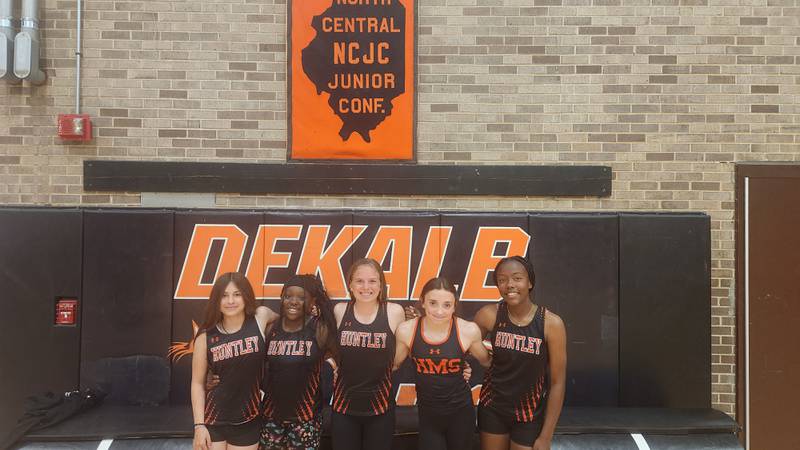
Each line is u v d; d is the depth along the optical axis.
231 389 3.77
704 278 5.07
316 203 5.21
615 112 5.18
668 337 5.05
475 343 3.81
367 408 3.82
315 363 3.82
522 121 5.18
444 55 5.19
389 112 5.20
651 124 5.18
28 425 4.25
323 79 5.20
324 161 5.21
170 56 5.20
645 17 5.15
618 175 5.19
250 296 3.85
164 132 5.20
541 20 5.17
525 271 3.79
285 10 5.21
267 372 3.87
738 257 5.20
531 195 5.20
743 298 5.20
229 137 5.21
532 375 3.79
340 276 5.01
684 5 5.20
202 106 5.20
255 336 3.81
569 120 5.18
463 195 5.21
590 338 5.04
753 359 5.18
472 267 5.04
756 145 5.15
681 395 5.03
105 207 5.12
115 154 5.19
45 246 4.93
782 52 5.17
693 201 5.18
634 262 5.06
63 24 5.17
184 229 4.98
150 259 4.98
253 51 5.21
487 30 5.18
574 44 5.16
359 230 5.02
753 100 5.16
